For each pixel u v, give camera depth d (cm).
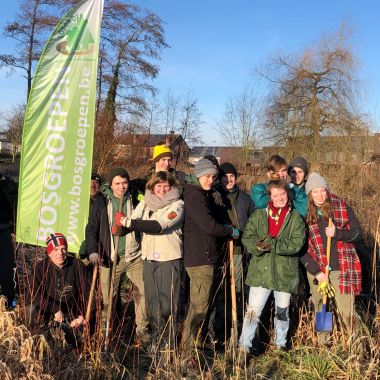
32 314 404
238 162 2472
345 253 439
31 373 331
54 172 518
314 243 447
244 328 440
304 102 2048
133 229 409
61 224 517
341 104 1892
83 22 515
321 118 1956
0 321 373
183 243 437
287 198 437
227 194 515
